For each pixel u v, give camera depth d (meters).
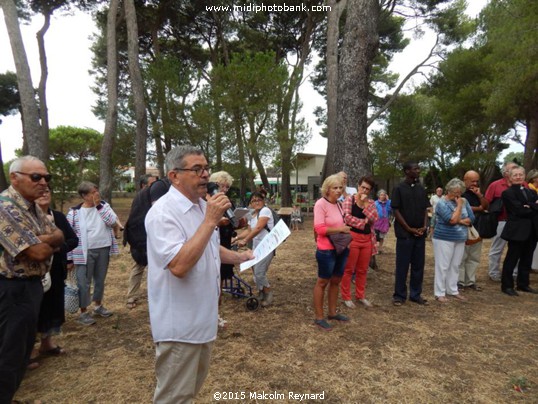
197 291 1.88
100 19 17.14
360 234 4.84
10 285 2.41
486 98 15.71
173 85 14.77
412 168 4.87
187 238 1.88
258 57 14.23
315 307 4.25
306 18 17.92
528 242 5.59
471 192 5.86
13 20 9.38
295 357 3.49
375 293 5.59
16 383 2.43
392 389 2.96
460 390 2.94
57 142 32.16
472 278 5.81
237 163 16.31
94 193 4.41
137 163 13.18
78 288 4.23
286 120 17.27
